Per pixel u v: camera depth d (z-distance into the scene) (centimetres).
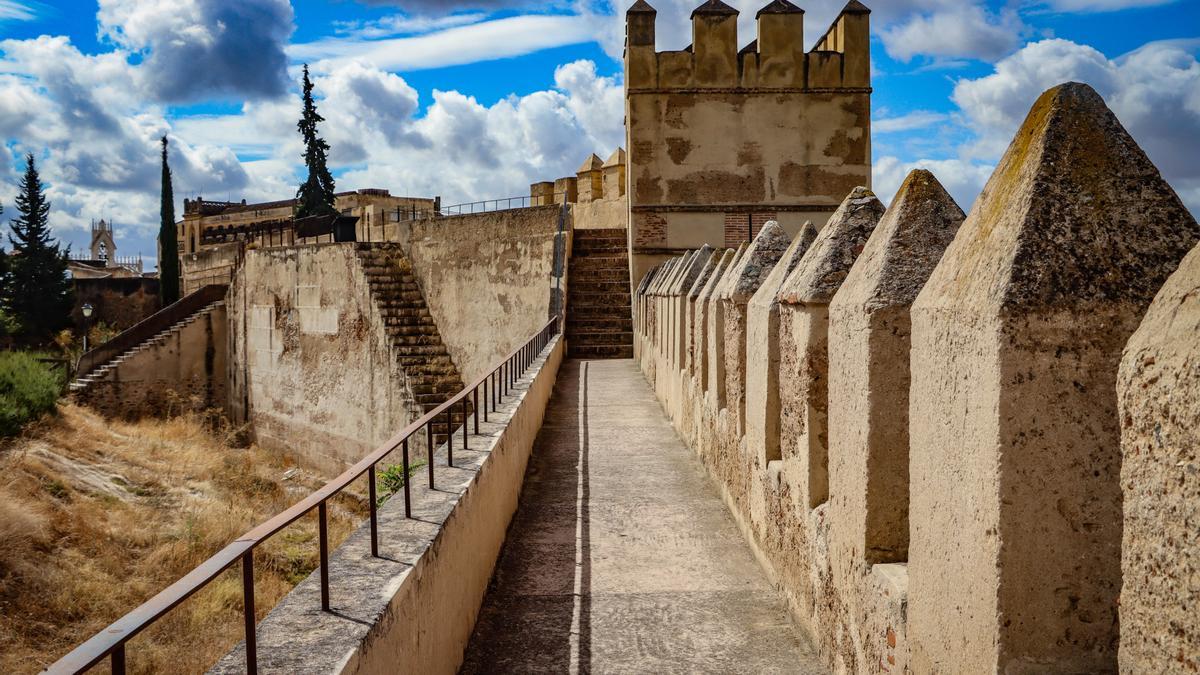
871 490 398
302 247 3162
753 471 693
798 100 2472
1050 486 270
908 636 352
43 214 5700
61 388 2808
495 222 2719
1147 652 218
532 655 530
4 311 5441
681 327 1227
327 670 283
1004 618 274
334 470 2988
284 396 3275
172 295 5012
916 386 341
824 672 488
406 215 5200
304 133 5516
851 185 2481
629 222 2538
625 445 1169
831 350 452
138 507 1584
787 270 604
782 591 595
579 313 2545
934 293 327
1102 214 278
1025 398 269
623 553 719
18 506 1277
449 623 475
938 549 321
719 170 2477
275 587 1140
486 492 636
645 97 2466
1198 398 196
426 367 2706
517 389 1091
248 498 1903
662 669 506
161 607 224
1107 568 270
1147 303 266
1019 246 276
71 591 1124
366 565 391
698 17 2455
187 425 3250
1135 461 222
